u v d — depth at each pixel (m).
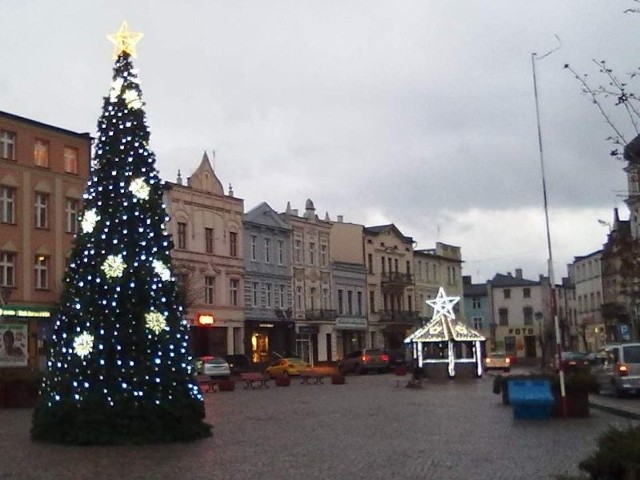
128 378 16.66
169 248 18.02
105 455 14.88
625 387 26.89
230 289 61.00
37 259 46.50
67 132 49.16
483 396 30.39
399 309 83.44
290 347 66.31
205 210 59.16
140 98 18.00
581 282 90.25
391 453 14.62
